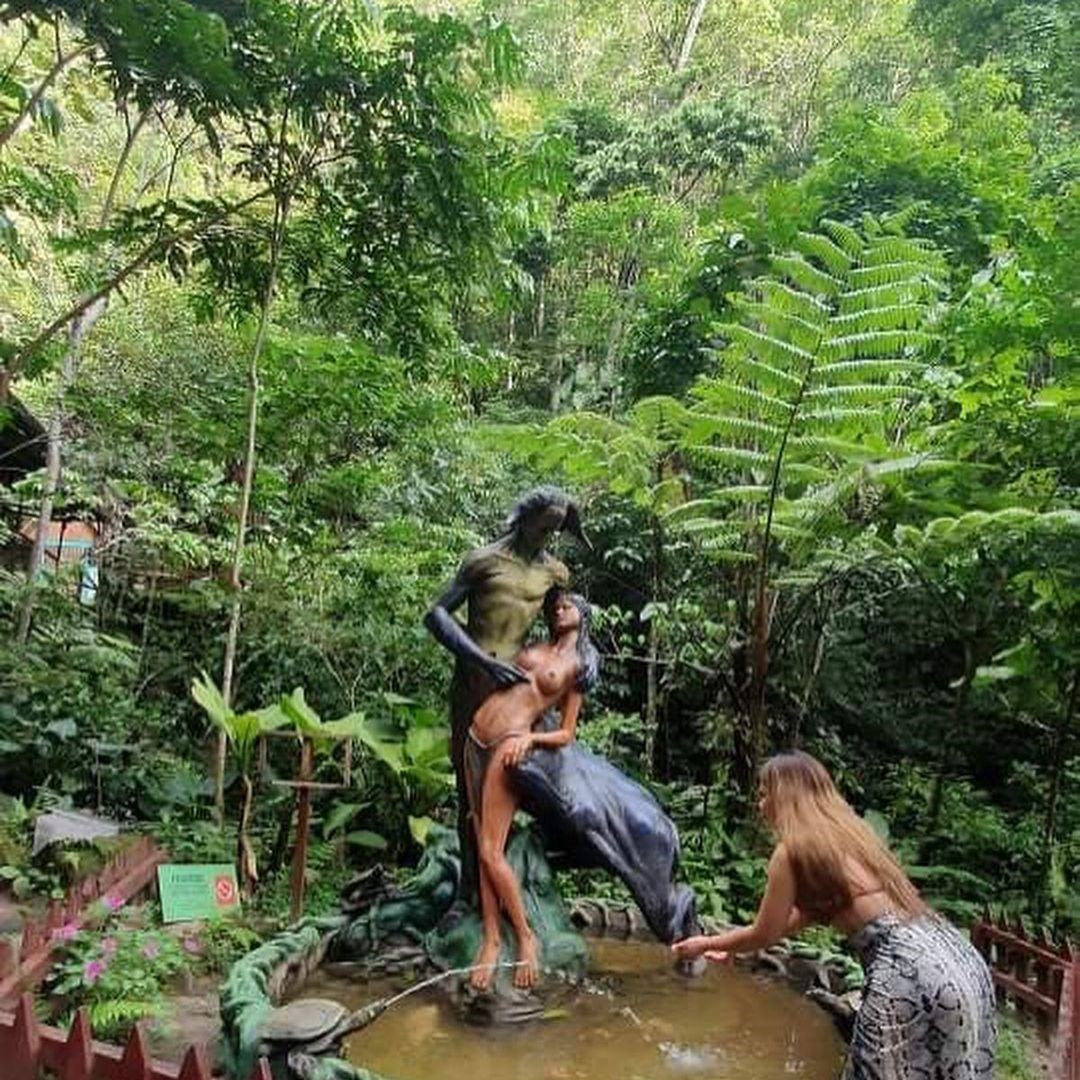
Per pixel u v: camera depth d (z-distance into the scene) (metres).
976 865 6.82
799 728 6.99
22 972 3.43
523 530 3.91
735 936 2.64
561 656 3.84
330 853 5.80
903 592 8.28
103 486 8.98
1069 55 13.04
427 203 6.82
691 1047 3.22
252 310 7.67
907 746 8.98
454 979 3.47
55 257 10.96
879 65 16.58
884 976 2.33
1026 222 8.03
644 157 14.80
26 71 10.20
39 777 6.68
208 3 6.02
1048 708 7.06
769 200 7.78
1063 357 6.13
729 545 6.56
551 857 3.90
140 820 6.42
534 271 15.18
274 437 7.86
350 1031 2.92
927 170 9.10
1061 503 6.39
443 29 6.17
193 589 8.02
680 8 19.17
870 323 5.77
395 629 7.10
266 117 6.48
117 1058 2.51
